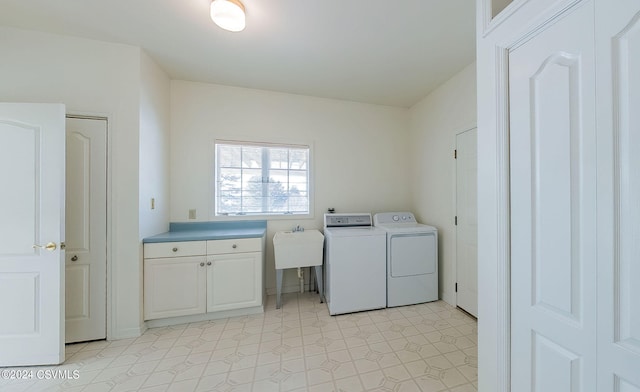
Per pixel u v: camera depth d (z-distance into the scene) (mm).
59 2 1550
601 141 698
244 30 1817
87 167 1918
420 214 3078
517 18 917
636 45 628
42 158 1627
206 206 2668
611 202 678
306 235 2602
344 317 2322
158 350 1811
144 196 2088
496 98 1002
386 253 2543
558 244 809
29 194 1618
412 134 3252
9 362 1605
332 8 1595
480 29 1090
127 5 1578
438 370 1599
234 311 2334
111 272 1951
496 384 1007
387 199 3227
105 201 1948
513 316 965
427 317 2311
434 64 2273
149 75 2156
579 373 755
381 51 2072
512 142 961
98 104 1929
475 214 2262
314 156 2982
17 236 1609
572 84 765
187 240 2174
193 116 2633
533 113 886
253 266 2330
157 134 2305
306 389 1439
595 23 700
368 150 3168
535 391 888
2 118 1600
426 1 1536
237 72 2434
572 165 769
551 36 817
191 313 2178
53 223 1637
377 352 1782
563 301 793
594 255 717
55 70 1857
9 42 1800
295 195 2977
